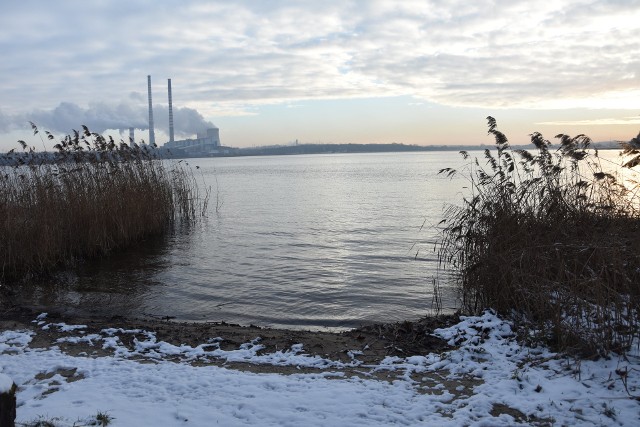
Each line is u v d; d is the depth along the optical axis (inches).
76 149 594.2
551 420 175.6
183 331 303.7
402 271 492.7
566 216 331.3
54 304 386.9
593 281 247.0
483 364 231.0
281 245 648.4
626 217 319.9
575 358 227.0
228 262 544.4
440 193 1430.9
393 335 286.8
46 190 533.3
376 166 4212.6
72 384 209.9
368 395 196.4
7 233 466.3
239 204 1183.6
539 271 285.9
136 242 635.5
